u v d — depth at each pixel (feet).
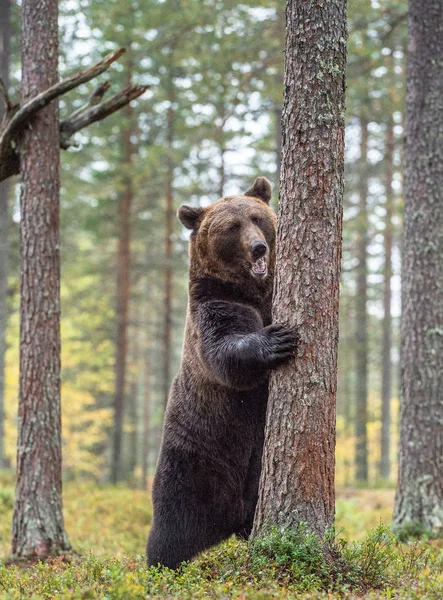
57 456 36.27
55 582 22.03
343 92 22.76
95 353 116.16
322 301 21.99
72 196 90.79
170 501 24.90
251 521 25.07
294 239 22.18
